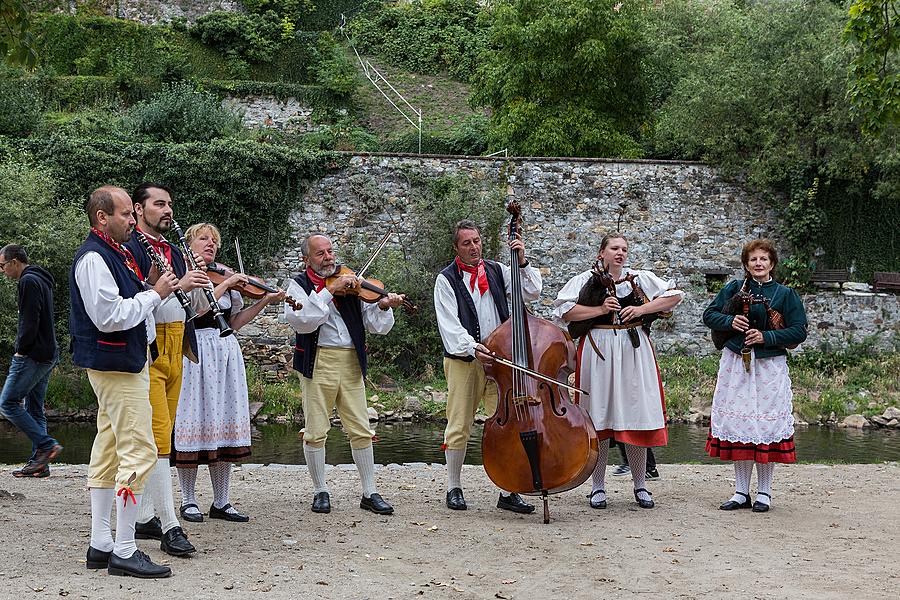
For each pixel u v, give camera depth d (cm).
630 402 625
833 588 439
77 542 506
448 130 2609
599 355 627
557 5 2055
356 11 3180
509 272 643
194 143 1797
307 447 617
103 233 442
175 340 499
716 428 639
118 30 2683
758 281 653
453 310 617
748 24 1920
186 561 468
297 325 594
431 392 1648
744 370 631
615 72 2122
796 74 1772
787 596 424
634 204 1856
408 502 655
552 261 1848
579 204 1852
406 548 508
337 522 578
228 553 488
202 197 1791
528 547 513
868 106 792
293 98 2659
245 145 1808
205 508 623
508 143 2127
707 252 1866
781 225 1870
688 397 1605
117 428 438
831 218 1881
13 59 764
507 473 564
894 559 498
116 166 1773
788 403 634
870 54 789
